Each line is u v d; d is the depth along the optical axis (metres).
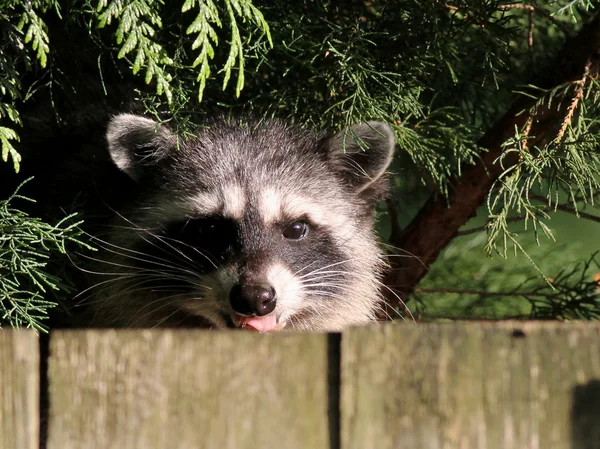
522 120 9.21
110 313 8.19
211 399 3.94
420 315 10.73
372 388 3.87
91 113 9.22
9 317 6.86
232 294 7.23
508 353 3.82
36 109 9.23
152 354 3.97
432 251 10.09
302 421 3.91
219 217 7.75
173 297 7.85
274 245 7.66
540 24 10.30
